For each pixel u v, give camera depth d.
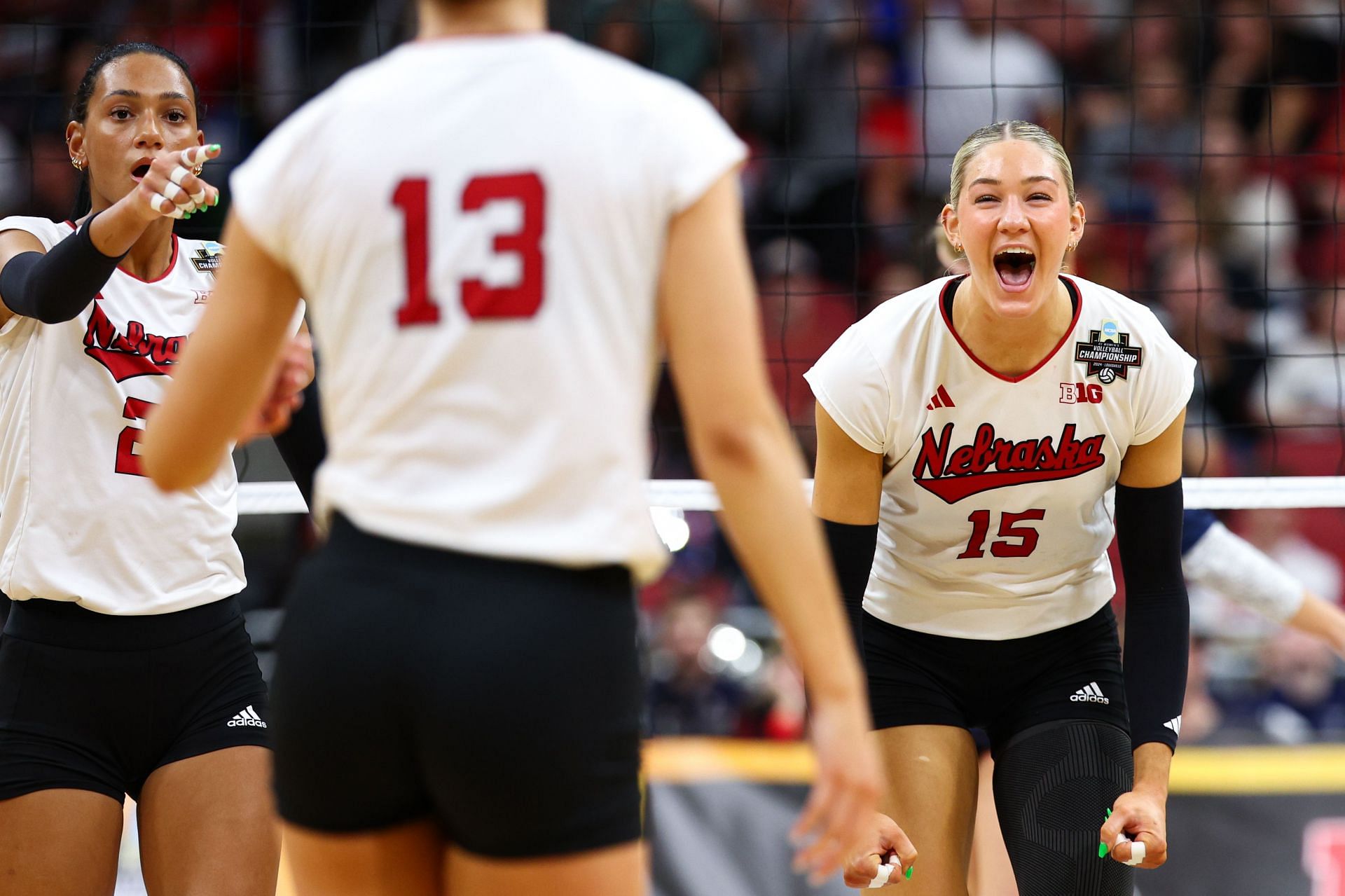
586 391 4.47
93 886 8.26
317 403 8.41
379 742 4.57
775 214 24.83
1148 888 12.91
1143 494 9.01
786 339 23.09
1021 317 8.30
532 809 4.49
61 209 23.59
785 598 4.46
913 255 24.23
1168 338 8.86
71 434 8.35
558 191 4.50
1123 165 25.59
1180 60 26.50
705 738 14.43
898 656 9.44
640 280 4.58
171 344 8.64
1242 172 25.78
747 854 13.12
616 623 4.63
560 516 4.47
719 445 4.47
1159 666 8.87
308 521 17.58
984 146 8.58
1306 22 26.62
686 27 25.19
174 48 16.50
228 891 8.01
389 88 4.67
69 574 8.29
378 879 4.86
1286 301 24.44
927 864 8.73
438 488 4.48
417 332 4.50
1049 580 9.32
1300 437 22.33
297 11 25.03
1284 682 16.97
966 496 8.93
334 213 4.59
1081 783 8.84
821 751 4.49
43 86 24.38
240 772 8.34
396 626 4.47
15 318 8.43
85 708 8.34
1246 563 10.48
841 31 25.42
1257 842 12.95
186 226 17.75
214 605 8.67
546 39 4.70
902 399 8.70
